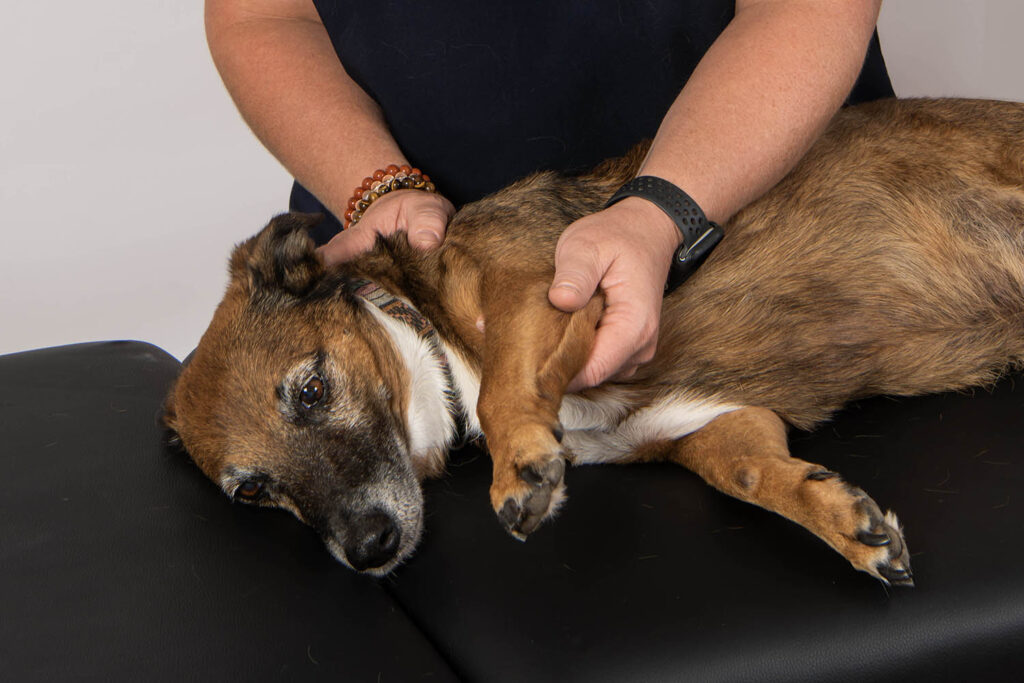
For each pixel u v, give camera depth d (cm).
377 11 275
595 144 280
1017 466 182
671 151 208
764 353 230
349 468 227
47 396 256
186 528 198
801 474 183
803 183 249
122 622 166
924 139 261
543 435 184
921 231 246
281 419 232
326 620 168
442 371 243
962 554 162
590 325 190
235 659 157
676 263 206
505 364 198
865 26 224
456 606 171
